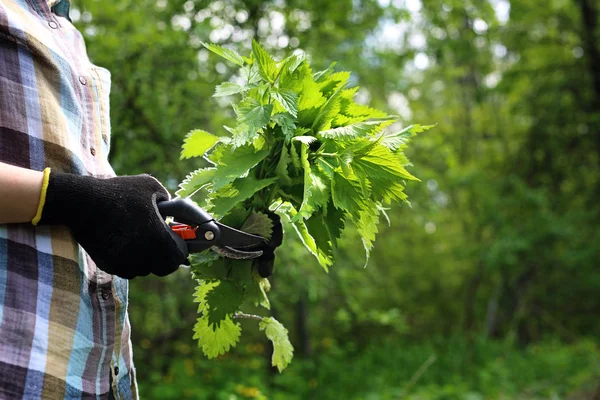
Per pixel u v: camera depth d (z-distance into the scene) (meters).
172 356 6.70
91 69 1.29
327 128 1.26
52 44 1.16
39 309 1.00
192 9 5.37
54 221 0.98
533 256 11.52
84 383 1.06
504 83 12.04
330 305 8.43
